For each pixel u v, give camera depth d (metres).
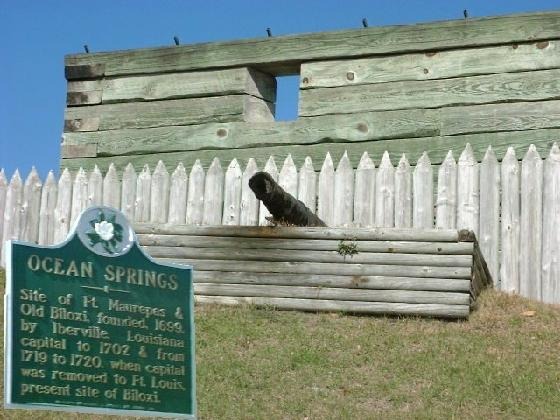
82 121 15.12
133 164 14.72
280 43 14.12
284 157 13.83
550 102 12.77
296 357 9.55
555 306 11.25
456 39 13.25
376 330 10.30
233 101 14.31
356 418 8.16
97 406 6.72
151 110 14.74
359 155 13.49
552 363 9.42
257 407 8.38
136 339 6.96
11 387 6.39
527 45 12.98
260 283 11.10
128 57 14.95
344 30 13.80
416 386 8.91
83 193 13.79
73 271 6.76
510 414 8.29
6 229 14.06
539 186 11.85
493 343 9.92
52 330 6.62
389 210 12.38
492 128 12.95
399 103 13.42
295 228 11.05
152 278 7.11
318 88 13.85
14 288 6.50
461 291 10.49
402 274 10.65
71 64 15.27
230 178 13.11
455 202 12.16
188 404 7.11
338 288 10.83
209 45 14.51
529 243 11.80
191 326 7.21
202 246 11.33
